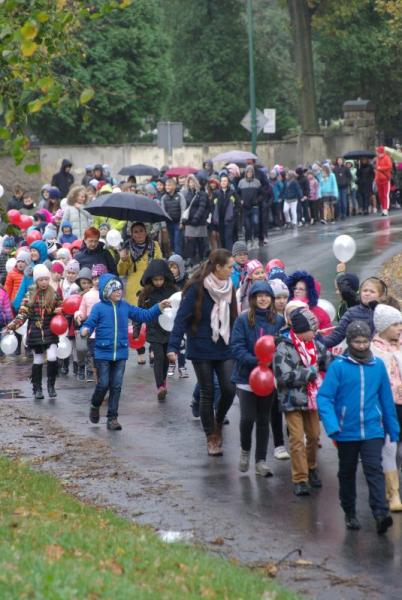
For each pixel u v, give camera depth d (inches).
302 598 392.2
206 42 3395.7
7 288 1000.2
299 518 504.7
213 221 1439.5
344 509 489.4
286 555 447.8
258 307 577.3
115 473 584.4
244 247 799.7
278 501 533.3
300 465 543.2
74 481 570.9
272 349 553.3
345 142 2674.7
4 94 537.0
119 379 692.7
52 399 797.9
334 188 2009.1
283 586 411.5
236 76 3412.9
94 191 1229.1
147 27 2600.9
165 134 1787.6
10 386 851.4
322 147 2625.5
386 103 3248.0
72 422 716.0
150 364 912.3
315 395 545.3
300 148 2559.1
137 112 2632.9
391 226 1894.7
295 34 2723.9
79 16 559.5
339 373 488.1
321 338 557.3
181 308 614.5
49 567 354.3
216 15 3395.7
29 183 2159.2
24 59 533.6
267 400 575.2
